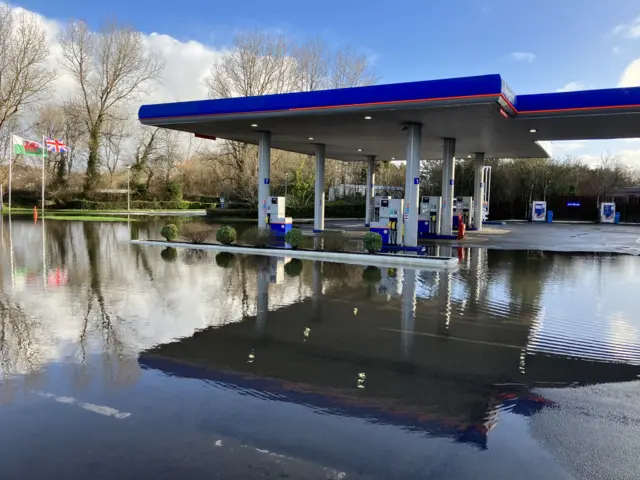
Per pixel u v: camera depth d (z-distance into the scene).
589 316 6.98
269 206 17.95
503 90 10.77
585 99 12.04
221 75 35.34
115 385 4.24
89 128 41.31
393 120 14.14
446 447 3.25
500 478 2.89
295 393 4.12
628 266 12.44
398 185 44.41
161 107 15.14
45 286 8.80
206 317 6.70
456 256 14.36
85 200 40.59
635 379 4.52
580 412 3.81
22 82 37.28
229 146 36.28
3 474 2.88
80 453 3.12
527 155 24.75
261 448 3.20
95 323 6.29
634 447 3.29
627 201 39.56
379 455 3.13
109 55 40.44
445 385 4.33
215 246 14.90
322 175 22.09
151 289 8.61
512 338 5.82
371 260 12.51
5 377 4.41
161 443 3.25
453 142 18.98
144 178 47.47
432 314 7.02
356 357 5.07
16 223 25.45
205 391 4.13
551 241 19.94
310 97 12.83
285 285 9.15
